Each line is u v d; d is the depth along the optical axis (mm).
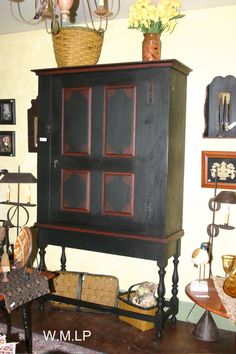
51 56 3322
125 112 2549
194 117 2832
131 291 2988
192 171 2861
